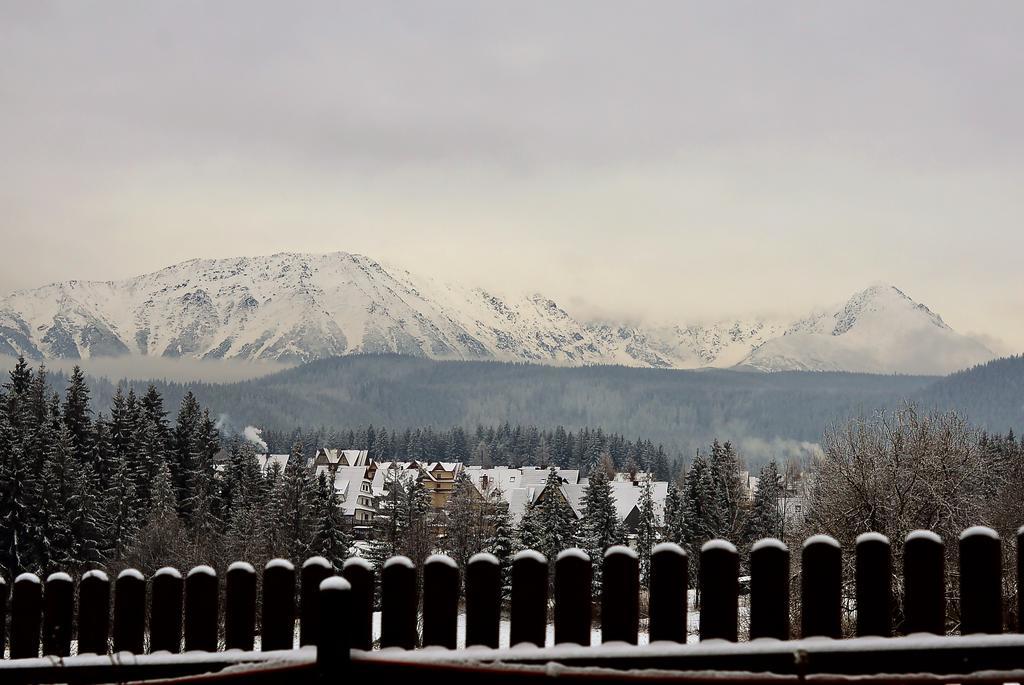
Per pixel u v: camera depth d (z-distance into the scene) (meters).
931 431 46.69
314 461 192.25
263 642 7.24
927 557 7.07
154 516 71.81
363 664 6.49
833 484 48.06
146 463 83.25
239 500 85.44
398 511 89.69
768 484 98.19
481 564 7.00
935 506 44.81
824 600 6.92
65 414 83.19
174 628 7.54
